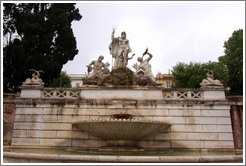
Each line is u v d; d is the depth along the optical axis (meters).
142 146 15.70
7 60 25.44
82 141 15.78
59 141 15.81
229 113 16.31
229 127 16.08
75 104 16.38
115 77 17.16
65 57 27.17
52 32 26.81
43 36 25.72
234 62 37.44
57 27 27.22
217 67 37.94
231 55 37.75
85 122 13.70
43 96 16.89
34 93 16.72
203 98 16.72
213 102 16.39
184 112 16.31
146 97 16.72
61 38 27.38
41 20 25.95
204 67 39.50
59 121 16.12
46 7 28.88
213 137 15.92
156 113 16.23
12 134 15.98
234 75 37.56
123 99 16.52
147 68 17.58
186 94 17.67
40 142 15.77
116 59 18.67
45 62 25.11
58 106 16.34
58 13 27.38
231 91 37.66
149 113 16.23
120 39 18.94
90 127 14.01
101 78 17.06
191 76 38.81
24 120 16.12
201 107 16.38
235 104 16.64
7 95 17.45
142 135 14.32
